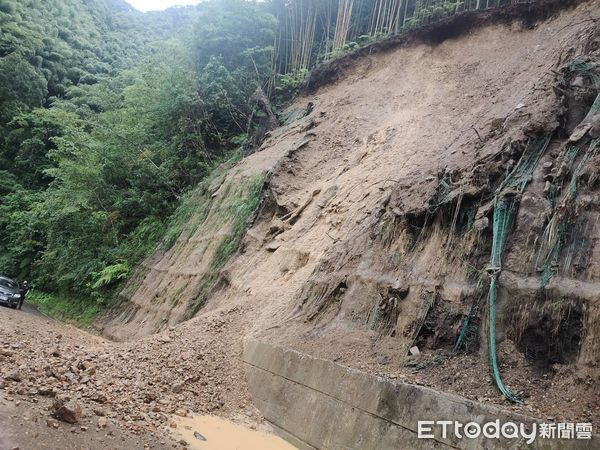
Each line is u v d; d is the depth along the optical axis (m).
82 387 7.50
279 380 8.63
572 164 7.52
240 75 26.11
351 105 19.28
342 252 11.00
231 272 15.40
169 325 16.12
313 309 10.21
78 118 38.47
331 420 7.05
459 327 7.31
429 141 14.14
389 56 20.66
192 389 9.11
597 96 8.14
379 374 7.08
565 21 14.71
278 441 7.56
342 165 16.39
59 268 26.09
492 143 9.71
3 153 40.38
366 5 26.09
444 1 20.59
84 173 26.08
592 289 6.18
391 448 6.02
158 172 24.70
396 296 8.47
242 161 21.22
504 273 7.21
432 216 9.12
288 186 16.92
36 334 12.44
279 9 29.28
